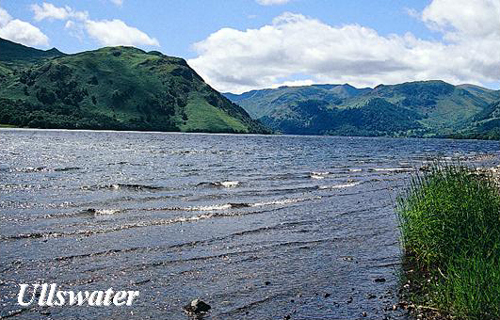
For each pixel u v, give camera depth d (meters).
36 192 28.56
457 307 10.15
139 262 14.60
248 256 15.79
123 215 22.05
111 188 31.52
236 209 24.73
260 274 13.91
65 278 12.93
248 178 40.34
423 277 13.60
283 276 13.77
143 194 29.41
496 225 13.60
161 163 54.84
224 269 14.27
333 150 108.69
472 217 14.11
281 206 26.16
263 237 18.59
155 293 12.07
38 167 44.28
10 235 17.23
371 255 16.22
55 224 19.52
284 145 133.88
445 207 14.50
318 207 26.20
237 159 66.44
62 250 15.55
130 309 11.01
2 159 52.62
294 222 21.73
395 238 18.92
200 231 19.16
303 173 46.22
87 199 26.64
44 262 14.20
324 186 35.69
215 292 12.30
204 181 37.34
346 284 13.13
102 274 13.36
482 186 16.28
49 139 113.38
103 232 18.30
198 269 14.17
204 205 25.78
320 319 10.66
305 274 13.99
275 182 37.91
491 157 79.31
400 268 14.65
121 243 16.73
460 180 16.59
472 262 11.16
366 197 30.47
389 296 12.17
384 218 23.34
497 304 9.70
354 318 10.71
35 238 16.98
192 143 125.38
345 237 18.94
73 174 39.53
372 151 108.44
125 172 42.84
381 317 10.74
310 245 17.50
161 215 22.34
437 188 16.44
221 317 10.66
